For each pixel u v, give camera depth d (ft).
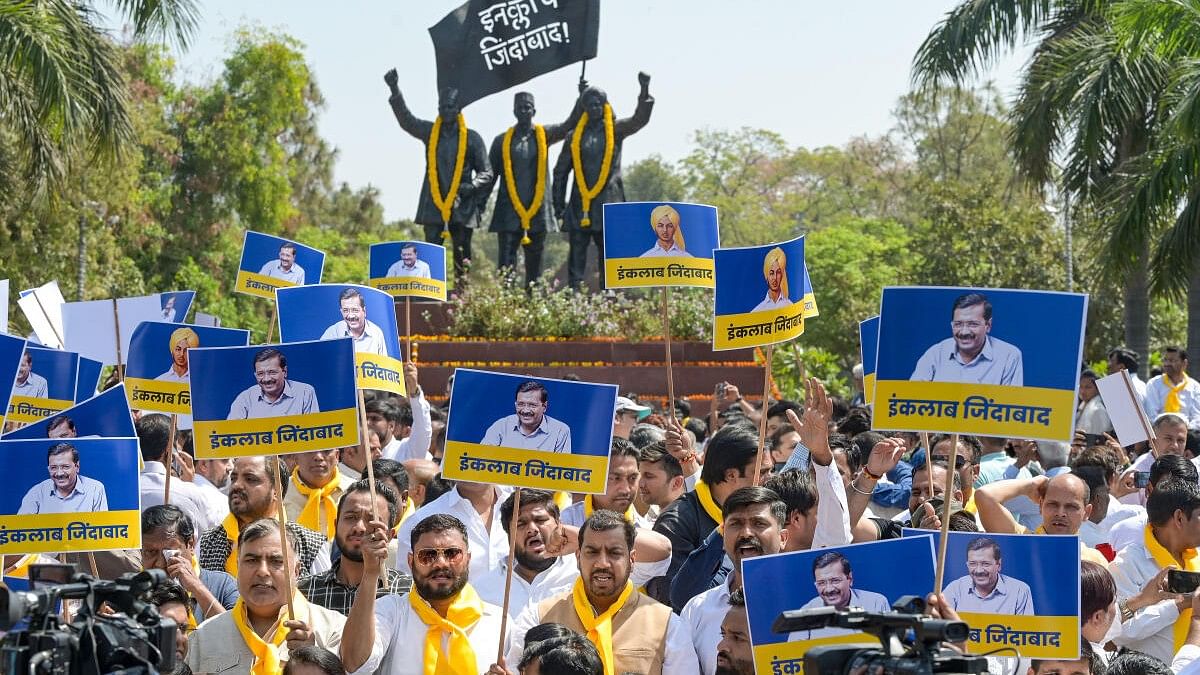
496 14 82.74
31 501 21.97
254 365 22.75
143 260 147.43
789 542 23.15
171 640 14.65
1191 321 64.69
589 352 73.67
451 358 74.08
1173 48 55.06
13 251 89.30
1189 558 25.13
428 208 82.17
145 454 31.96
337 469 31.32
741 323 29.40
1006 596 19.25
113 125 62.54
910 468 35.53
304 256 38.68
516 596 23.88
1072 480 24.99
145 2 63.77
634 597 21.45
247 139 154.30
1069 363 18.56
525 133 83.20
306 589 24.38
